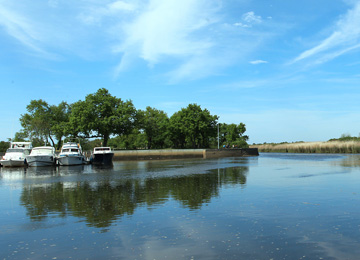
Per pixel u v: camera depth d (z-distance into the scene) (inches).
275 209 467.2
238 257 281.3
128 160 2741.1
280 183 759.1
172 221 413.4
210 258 280.7
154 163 2022.6
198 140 3538.4
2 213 487.8
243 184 756.6
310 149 3046.3
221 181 833.5
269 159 2075.5
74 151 2023.9
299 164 1472.7
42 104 3198.8
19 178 1110.4
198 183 804.0
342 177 866.8
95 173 1264.8
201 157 2753.4
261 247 305.6
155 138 3511.3
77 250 310.5
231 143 3457.2
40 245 328.8
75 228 391.2
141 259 282.7
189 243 322.7
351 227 367.6
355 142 2699.3
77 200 594.9
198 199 565.6
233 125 4008.4
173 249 306.0
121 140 4254.4
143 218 433.4
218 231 362.6
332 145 2847.0
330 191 619.8
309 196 567.5
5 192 732.7
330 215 425.4
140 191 689.6
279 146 3563.0
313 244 311.7
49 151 1957.4
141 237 347.3
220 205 506.9
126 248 312.7
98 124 2689.5
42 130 2989.7
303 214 433.4
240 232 356.8
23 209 517.3
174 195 618.2
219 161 1979.6
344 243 313.0
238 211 460.4
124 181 910.4
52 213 481.7
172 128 3358.8
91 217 447.8
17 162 1899.6
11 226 408.5
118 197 615.5
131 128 2915.8
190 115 3287.4
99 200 587.2
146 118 3420.3
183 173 1127.6
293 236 337.7
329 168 1189.1
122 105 2910.9
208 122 3326.8
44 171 1486.2
